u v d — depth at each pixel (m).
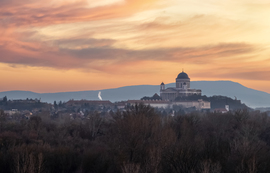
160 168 107.31
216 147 121.81
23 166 111.69
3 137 167.75
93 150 145.38
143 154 127.25
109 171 127.88
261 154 117.75
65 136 194.62
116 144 137.75
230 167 110.06
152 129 146.50
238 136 161.50
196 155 112.31
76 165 139.12
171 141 135.38
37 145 152.38
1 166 125.31
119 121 153.38
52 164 134.75
